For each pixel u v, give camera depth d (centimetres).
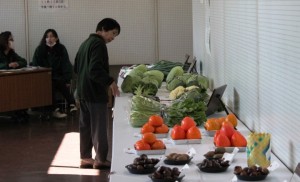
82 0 999
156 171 312
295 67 300
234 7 465
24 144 769
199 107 447
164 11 1002
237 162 338
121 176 323
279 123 336
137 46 1011
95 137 615
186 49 1009
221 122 413
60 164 666
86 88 592
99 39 582
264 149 322
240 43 444
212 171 321
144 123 445
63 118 938
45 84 934
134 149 371
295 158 306
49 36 959
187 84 616
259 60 380
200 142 389
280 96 332
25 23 1003
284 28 317
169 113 445
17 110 910
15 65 914
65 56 969
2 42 914
